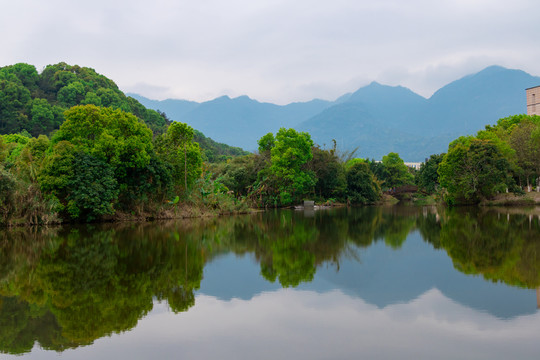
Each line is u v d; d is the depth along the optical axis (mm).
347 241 29828
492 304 13516
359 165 91062
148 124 151375
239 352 9961
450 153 67125
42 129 121688
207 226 41281
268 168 75625
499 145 65062
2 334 11438
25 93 131125
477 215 48875
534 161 68000
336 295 15195
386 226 40250
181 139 51750
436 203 86812
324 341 10562
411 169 159500
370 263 21359
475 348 9914
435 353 9656
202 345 10461
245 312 13266
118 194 45219
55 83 152625
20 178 40500
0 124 119438
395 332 11125
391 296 14852
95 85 160000
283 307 13742
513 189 64938
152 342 10734
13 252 25188
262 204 75625
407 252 24500
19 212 39625
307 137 76125
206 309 13633
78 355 9945
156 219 48750
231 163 82000
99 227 39844
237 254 24594
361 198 86375
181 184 52000
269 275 18828
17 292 15922
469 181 63312
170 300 14789
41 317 12898
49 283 17359
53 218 40031
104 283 17391
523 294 14625
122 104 149750
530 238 28141
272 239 31203
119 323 12305
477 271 18656
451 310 12961
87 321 12508
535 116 81688
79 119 41562
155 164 45125
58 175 39844
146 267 20750
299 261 22281
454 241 28172
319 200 85375
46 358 9789
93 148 41188
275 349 10094
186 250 25984
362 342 10438
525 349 9820
